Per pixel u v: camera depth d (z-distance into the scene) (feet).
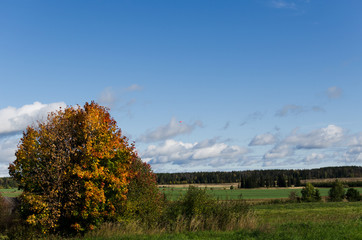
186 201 78.18
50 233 66.39
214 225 71.92
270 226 69.00
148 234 62.75
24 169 65.46
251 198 341.21
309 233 58.80
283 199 299.38
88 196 63.77
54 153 64.85
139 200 74.79
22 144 66.54
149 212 75.15
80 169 64.23
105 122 71.10
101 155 66.08
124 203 71.97
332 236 55.98
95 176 64.85
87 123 67.26
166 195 83.82
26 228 65.87
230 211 77.00
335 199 310.65
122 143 72.28
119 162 71.20
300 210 173.58
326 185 558.15
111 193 70.23
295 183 601.21
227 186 579.48
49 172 64.59
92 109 71.15
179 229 70.13
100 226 67.62
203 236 59.16
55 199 64.23
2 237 66.74
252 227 71.10
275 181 605.31
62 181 64.75
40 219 63.10
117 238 57.06
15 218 81.87
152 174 82.58
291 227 69.92
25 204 66.49
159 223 74.84
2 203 84.64
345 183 544.62
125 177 72.59
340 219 90.63
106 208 70.79
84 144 67.62
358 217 94.73
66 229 68.28
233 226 72.59
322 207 196.95
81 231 67.72
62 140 67.10
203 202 77.30
